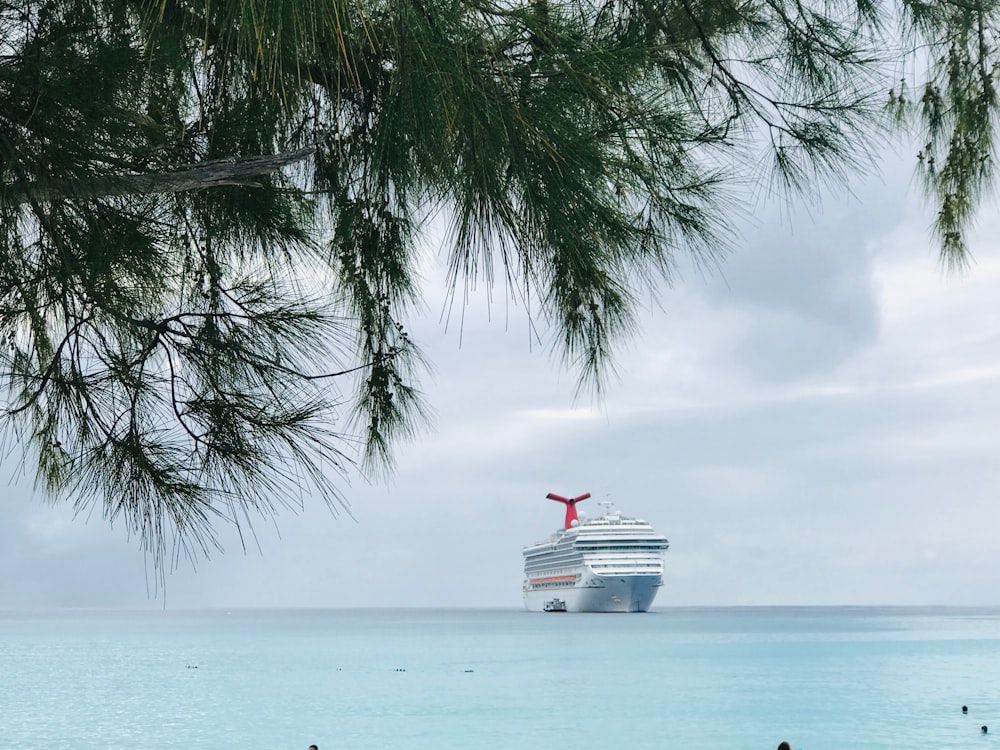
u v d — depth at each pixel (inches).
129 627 6156.5
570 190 92.9
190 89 100.2
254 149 102.4
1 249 93.4
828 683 1793.8
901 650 2768.2
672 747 1104.2
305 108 100.7
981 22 120.9
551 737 1168.2
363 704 1480.1
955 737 1166.3
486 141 89.5
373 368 116.3
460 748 1086.4
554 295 100.8
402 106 90.2
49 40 88.7
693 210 108.3
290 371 101.3
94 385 95.9
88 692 1653.5
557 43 91.8
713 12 114.0
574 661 2347.4
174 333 99.7
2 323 95.6
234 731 1204.5
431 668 2160.4
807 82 117.9
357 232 112.0
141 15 91.9
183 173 94.8
